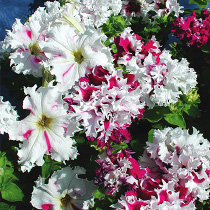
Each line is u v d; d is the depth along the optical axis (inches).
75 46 18.9
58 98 18.3
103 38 20.3
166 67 21.8
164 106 23.1
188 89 22.9
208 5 33.5
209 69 27.3
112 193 19.8
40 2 29.0
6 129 19.0
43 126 18.8
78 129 18.1
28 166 18.8
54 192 20.3
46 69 18.6
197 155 20.2
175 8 29.7
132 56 22.8
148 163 21.4
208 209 22.5
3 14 27.5
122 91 18.2
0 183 19.8
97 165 21.2
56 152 18.6
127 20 29.4
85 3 25.5
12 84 24.3
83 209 20.4
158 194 19.2
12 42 20.3
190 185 19.8
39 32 20.8
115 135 18.8
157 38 30.5
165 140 21.2
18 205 21.1
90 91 18.2
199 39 27.0
